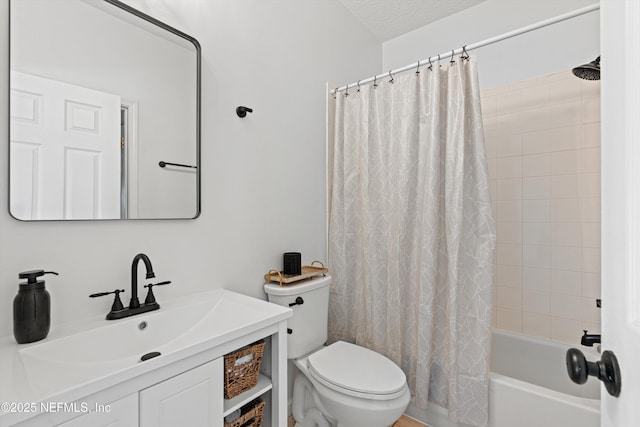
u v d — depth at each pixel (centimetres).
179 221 132
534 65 204
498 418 150
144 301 120
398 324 173
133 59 118
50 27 100
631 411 41
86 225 107
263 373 129
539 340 197
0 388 66
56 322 100
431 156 162
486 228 151
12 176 93
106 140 111
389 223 180
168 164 128
